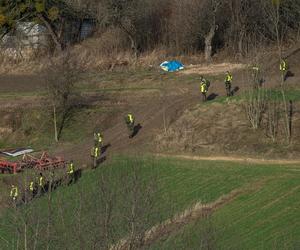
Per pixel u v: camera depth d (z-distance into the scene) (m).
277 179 52.34
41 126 78.81
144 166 58.62
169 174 56.34
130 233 32.19
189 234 39.22
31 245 33.94
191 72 88.06
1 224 43.94
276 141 59.81
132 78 88.50
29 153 71.69
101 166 60.56
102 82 88.19
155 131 67.31
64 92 79.75
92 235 31.44
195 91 78.31
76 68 86.62
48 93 80.69
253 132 61.66
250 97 63.16
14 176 61.06
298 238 43.00
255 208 48.00
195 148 61.72
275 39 94.50
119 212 33.47
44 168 61.62
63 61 84.38
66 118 79.06
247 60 77.62
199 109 67.94
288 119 61.16
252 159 58.16
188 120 66.75
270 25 92.31
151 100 78.88
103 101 80.88
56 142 75.81
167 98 77.62
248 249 42.75
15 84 94.25
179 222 43.19
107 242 31.11
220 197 50.75
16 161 67.81
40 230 34.81
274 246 42.50
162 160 59.78
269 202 48.56
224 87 76.88
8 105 82.62
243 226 45.56
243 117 64.31
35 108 81.19
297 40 93.00
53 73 80.75
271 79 74.25
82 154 67.31
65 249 33.03
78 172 59.62
